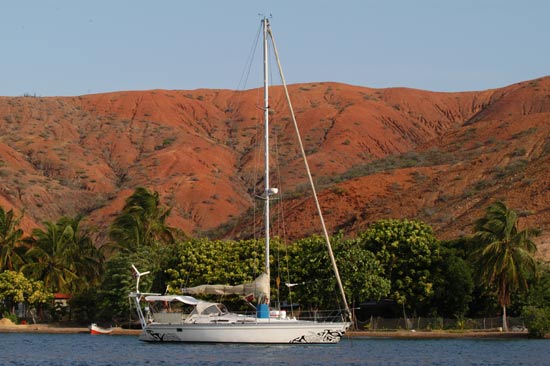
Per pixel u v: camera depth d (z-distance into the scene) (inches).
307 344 2583.7
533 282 3472.0
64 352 2508.6
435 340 3021.7
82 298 4183.1
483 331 3267.7
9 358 2342.5
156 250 3897.6
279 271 3380.9
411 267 3503.9
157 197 4564.5
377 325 3503.9
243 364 2084.2
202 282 3599.9
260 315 2573.8
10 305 4264.3
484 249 3203.7
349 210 6122.1
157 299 2667.3
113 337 3351.4
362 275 3324.3
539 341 2942.9
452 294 3444.9
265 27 2775.6
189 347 2536.9
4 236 4372.5
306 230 6013.8
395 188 6323.8
